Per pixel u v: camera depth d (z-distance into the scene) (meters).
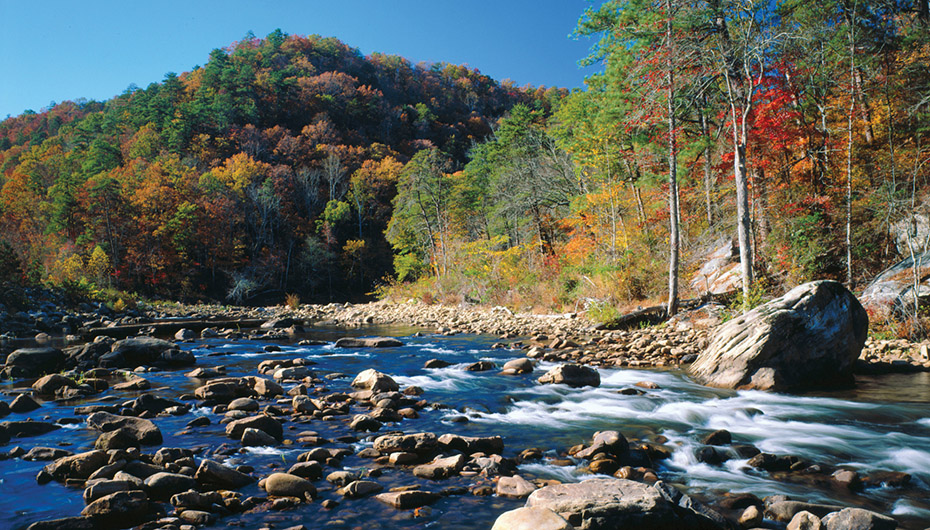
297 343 18.23
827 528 4.16
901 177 19.41
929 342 12.89
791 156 21.89
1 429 6.54
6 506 4.59
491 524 4.31
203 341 19.17
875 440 6.79
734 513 4.70
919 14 21.34
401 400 8.66
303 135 104.56
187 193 70.56
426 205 52.88
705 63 18.25
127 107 111.56
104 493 4.69
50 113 136.25
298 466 5.36
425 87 148.62
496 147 49.78
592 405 8.55
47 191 72.19
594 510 4.09
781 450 6.42
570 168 36.19
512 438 6.79
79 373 11.45
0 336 20.92
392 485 5.16
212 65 111.44
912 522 4.52
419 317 31.81
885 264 17.98
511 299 32.12
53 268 48.31
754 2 16.66
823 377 10.13
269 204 80.50
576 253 29.77
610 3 22.97
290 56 137.62
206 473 5.05
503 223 43.62
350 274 80.44
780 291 17.95
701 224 26.03
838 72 21.12
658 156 24.91
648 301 21.89
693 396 9.20
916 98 21.42
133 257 60.91
